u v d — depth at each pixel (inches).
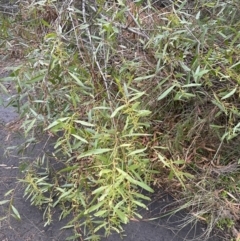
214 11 71.6
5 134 86.3
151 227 67.0
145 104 68.2
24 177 74.4
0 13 81.3
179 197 71.1
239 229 65.4
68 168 59.7
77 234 62.2
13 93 84.3
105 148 52.9
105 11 65.5
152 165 69.3
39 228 67.2
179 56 62.7
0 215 69.1
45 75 60.0
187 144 73.0
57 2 71.9
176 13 67.7
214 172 71.1
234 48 65.4
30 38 72.6
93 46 64.2
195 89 67.4
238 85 63.3
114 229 62.0
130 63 65.8
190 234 65.7
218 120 70.8
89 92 63.8
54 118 66.8
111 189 48.3
